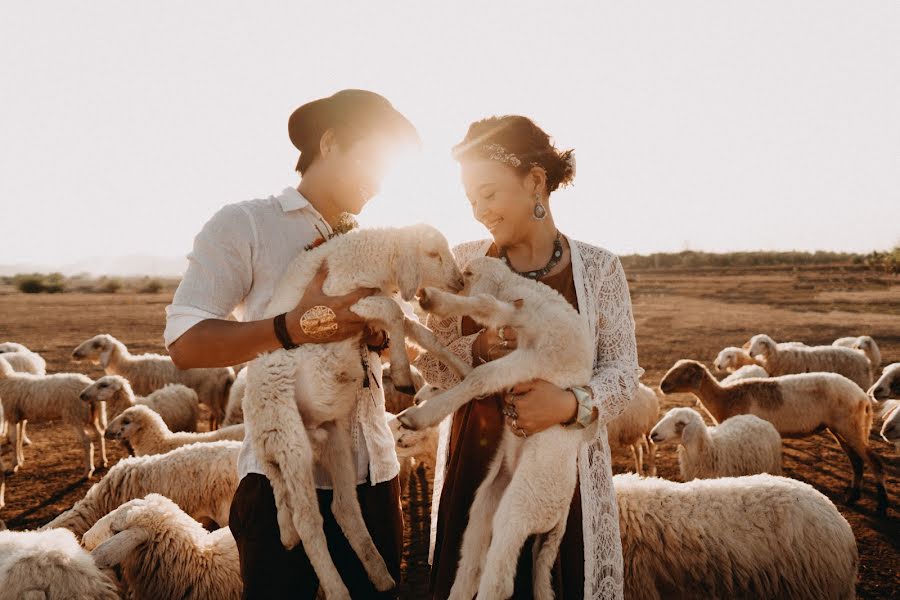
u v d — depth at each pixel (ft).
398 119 7.73
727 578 11.80
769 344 35.53
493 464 7.91
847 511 22.26
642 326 75.72
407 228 8.39
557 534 7.28
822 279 160.15
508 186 7.61
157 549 11.66
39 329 82.48
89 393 26.89
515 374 7.26
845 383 23.94
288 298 7.46
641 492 12.50
